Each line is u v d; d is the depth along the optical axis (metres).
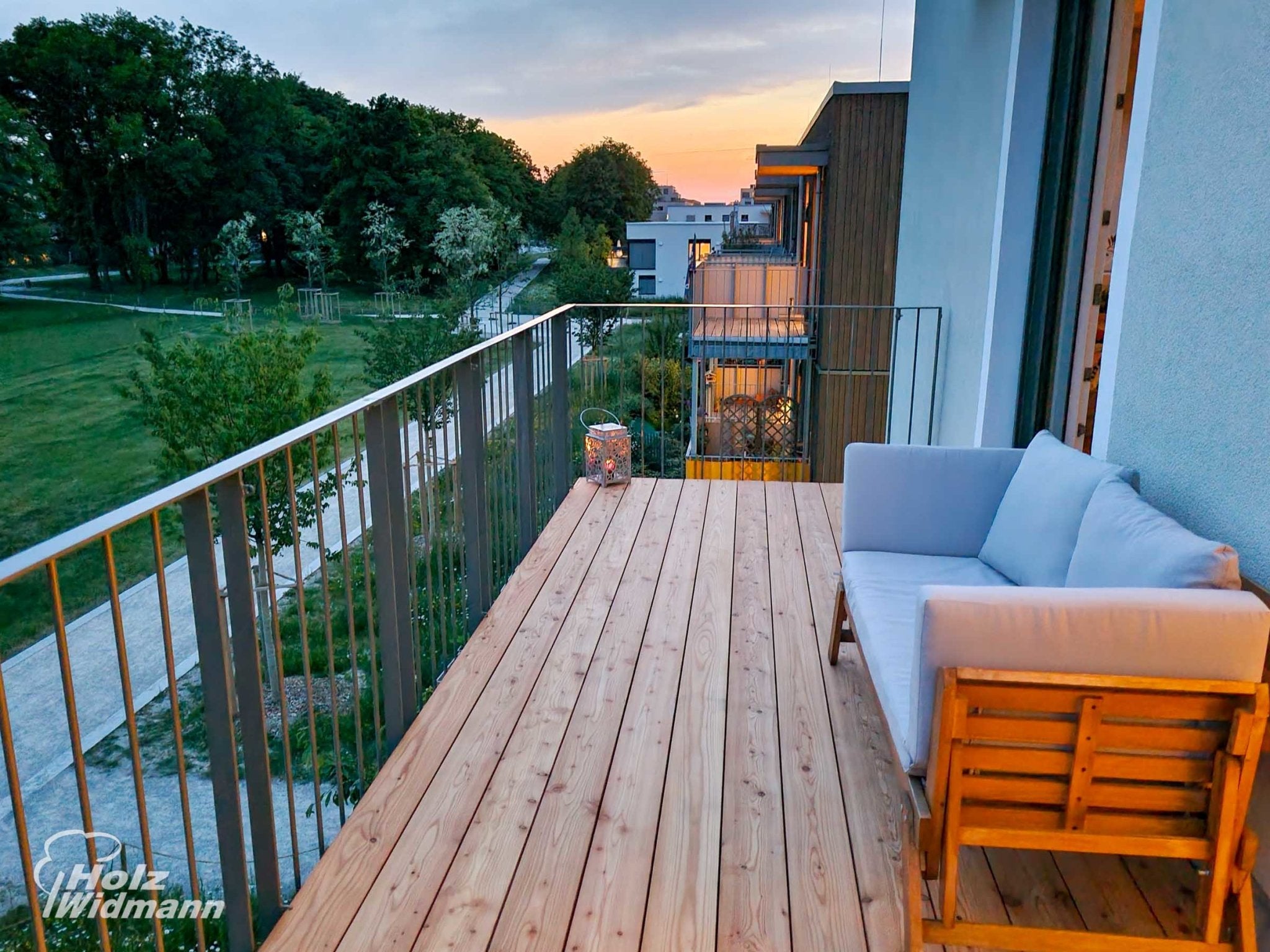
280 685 1.73
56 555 1.04
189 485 1.35
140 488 15.15
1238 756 1.38
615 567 3.55
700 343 8.79
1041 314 3.83
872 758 2.21
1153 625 1.41
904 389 6.47
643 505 4.41
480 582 3.09
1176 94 2.16
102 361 21.09
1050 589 1.46
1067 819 1.46
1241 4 1.86
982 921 1.66
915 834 1.53
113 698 9.16
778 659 2.76
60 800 7.60
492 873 1.80
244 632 1.59
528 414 3.77
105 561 1.17
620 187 58.34
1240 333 1.86
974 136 4.47
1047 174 3.76
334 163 35.22
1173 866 1.83
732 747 2.27
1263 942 1.73
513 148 52.78
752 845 1.88
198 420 12.11
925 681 1.48
